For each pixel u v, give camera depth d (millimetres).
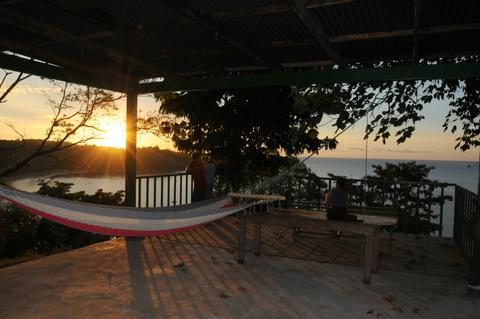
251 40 5496
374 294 4492
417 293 4562
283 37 5355
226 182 10867
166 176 8203
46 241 7062
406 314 3949
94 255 5766
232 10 4266
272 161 11422
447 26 4617
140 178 7516
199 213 3742
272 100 10289
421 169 13945
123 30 4715
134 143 7379
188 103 10758
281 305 4105
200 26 4496
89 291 4344
